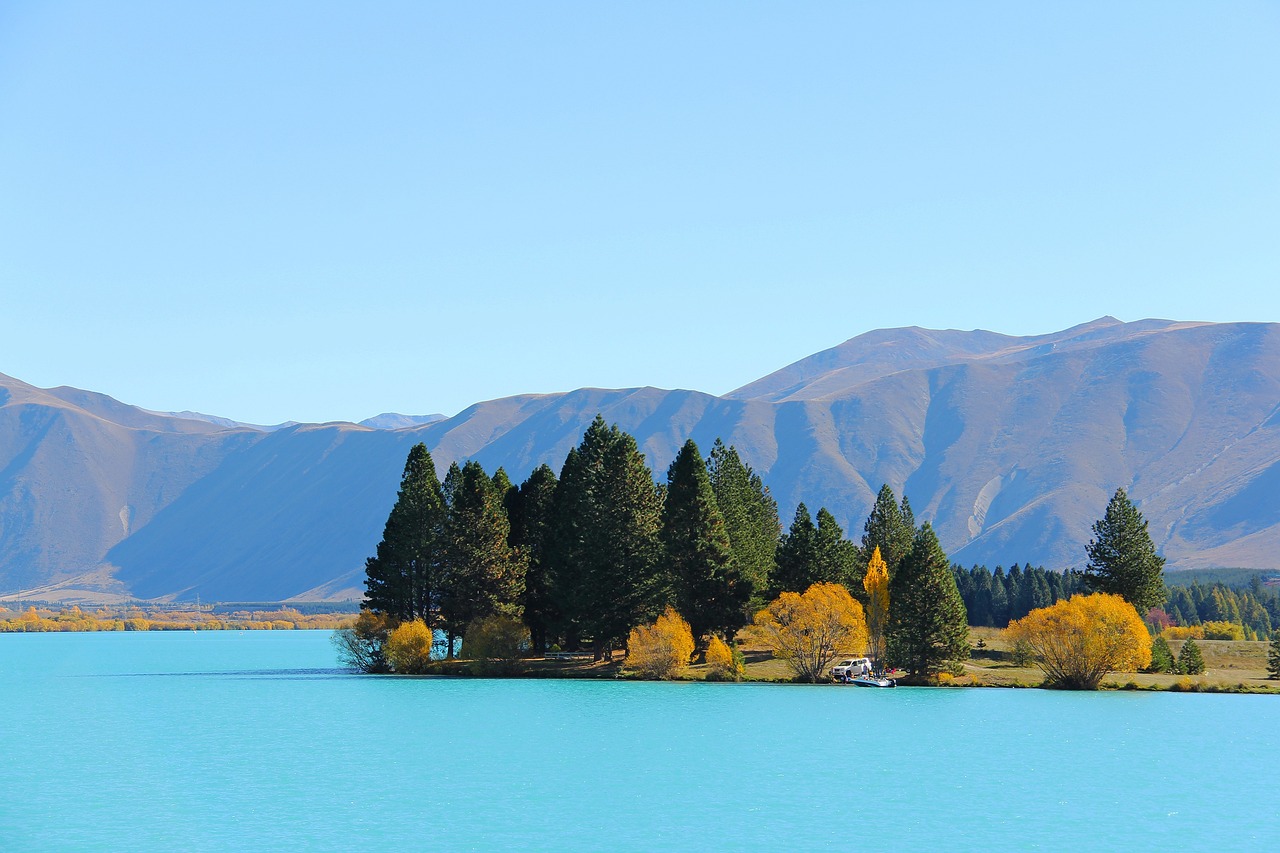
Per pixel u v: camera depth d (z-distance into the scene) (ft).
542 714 493.77
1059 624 581.12
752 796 320.70
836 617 585.63
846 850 263.49
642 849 263.08
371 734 435.94
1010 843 270.87
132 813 293.84
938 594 589.32
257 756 382.01
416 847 262.06
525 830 279.49
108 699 574.15
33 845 262.67
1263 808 309.42
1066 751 404.77
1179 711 510.58
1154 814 300.61
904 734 441.27
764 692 565.12
